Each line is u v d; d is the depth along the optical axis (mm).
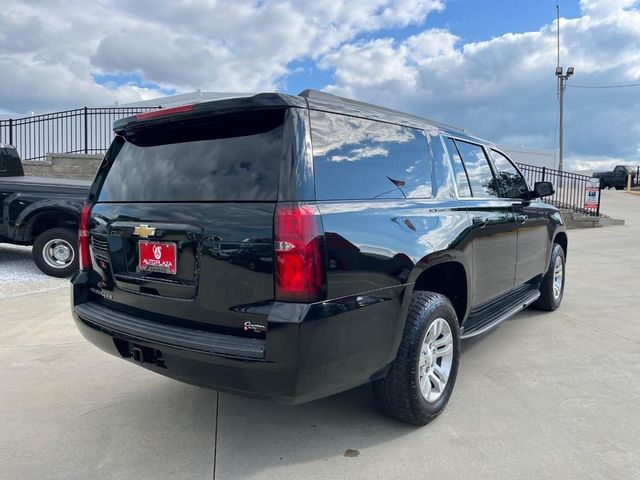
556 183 18906
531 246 5051
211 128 2807
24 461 2816
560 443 2969
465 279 3605
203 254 2609
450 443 2980
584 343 4777
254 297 2461
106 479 2646
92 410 3445
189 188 2768
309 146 2555
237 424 3244
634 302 6395
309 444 2986
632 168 38375
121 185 3156
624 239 13258
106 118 13727
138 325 2865
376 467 2740
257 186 2521
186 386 3848
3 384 3859
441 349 3326
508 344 4758
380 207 2877
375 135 3082
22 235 7547
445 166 3717
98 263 3256
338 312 2469
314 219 2424
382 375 2867
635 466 2732
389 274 2771
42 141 14359
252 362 2387
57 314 5734
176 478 2652
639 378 3932
